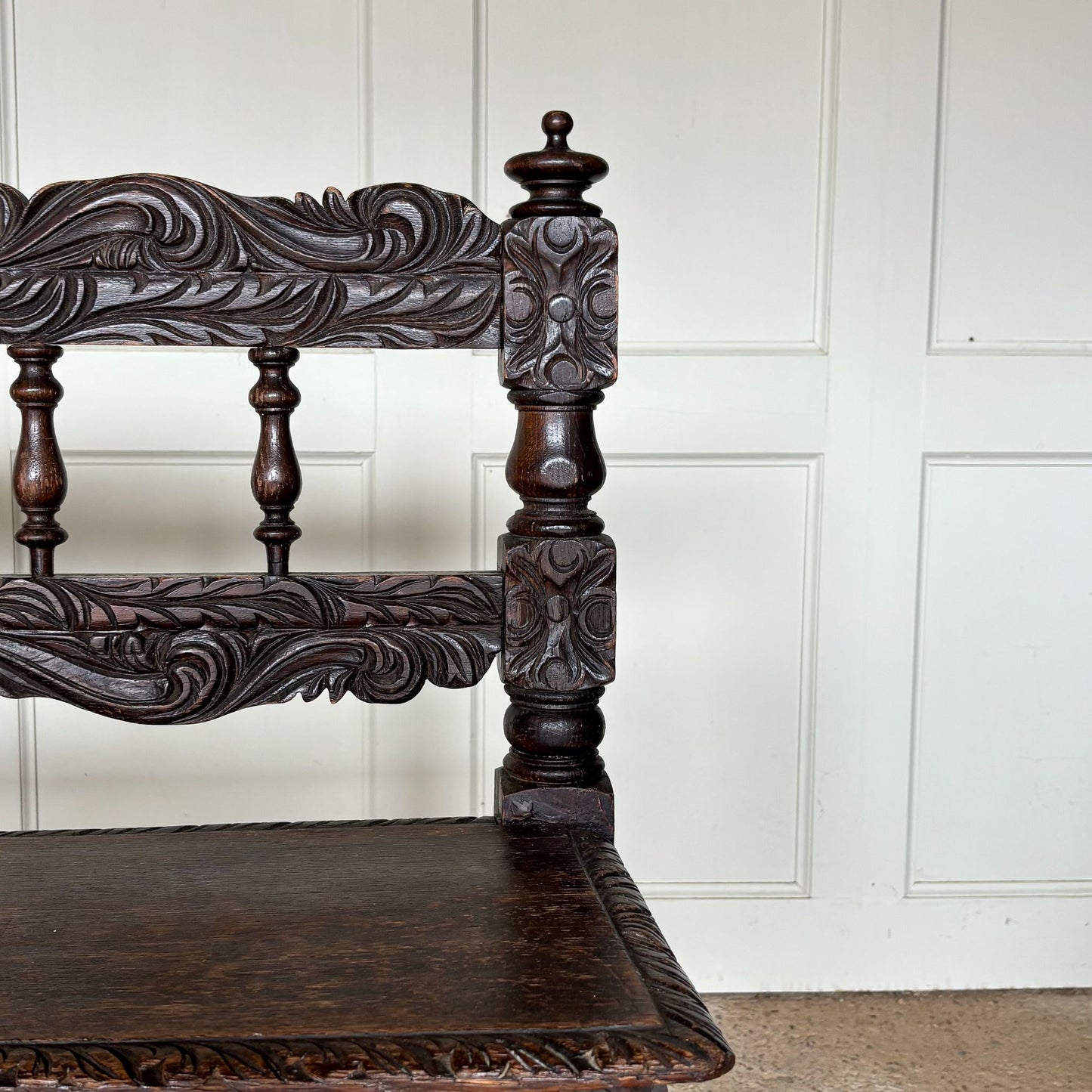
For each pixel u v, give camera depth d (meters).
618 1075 0.63
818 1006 1.73
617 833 1.73
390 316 0.94
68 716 1.65
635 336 1.66
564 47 1.61
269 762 1.68
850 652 1.72
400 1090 0.62
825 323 1.66
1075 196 1.67
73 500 1.61
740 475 1.68
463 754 1.70
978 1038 1.64
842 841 1.75
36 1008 0.67
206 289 0.93
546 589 0.96
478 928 0.78
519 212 0.94
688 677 1.71
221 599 0.95
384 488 1.64
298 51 1.59
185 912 0.81
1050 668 1.73
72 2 1.56
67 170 1.58
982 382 1.68
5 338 0.93
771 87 1.63
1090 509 1.71
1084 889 1.77
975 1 1.63
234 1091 0.61
